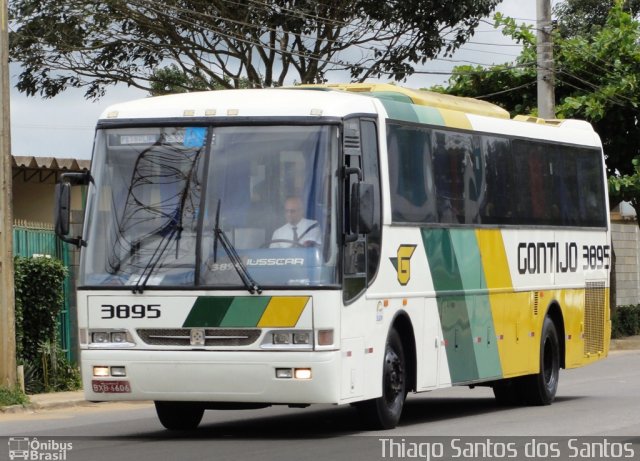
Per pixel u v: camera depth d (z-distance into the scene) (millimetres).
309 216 14820
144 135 15414
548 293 21469
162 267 14938
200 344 14727
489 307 19281
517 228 20344
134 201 15258
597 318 23734
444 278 17891
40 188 26453
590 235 23391
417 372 17031
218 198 15031
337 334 14672
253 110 15227
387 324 16156
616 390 24000
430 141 17734
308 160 14984
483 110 20594
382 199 16125
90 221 15352
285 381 14547
